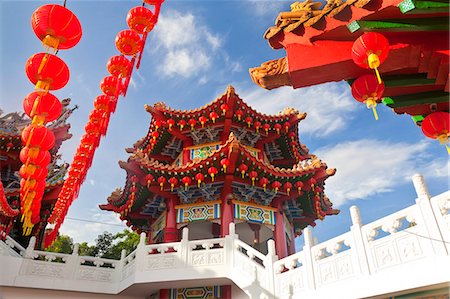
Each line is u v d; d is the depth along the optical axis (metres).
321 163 15.02
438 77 4.75
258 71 4.83
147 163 14.77
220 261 12.60
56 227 13.56
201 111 16.91
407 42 4.44
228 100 16.31
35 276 13.64
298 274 9.78
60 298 13.77
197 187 15.33
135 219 18.70
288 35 4.80
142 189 16.14
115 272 14.90
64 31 4.99
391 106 5.63
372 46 4.16
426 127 5.37
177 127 17.69
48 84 5.32
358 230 8.43
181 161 18.31
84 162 8.97
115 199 17.66
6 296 12.99
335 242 8.96
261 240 18.92
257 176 14.98
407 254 7.29
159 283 12.98
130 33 6.34
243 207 15.31
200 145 17.97
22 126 21.16
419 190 7.46
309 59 4.61
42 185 8.23
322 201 17.30
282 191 15.76
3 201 14.61
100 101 7.41
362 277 7.97
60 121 21.67
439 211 6.97
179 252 13.17
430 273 6.71
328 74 4.80
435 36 4.45
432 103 5.49
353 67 4.71
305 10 4.75
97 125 7.87
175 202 15.88
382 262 7.70
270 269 10.80
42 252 14.27
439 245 6.76
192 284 13.27
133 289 13.80
